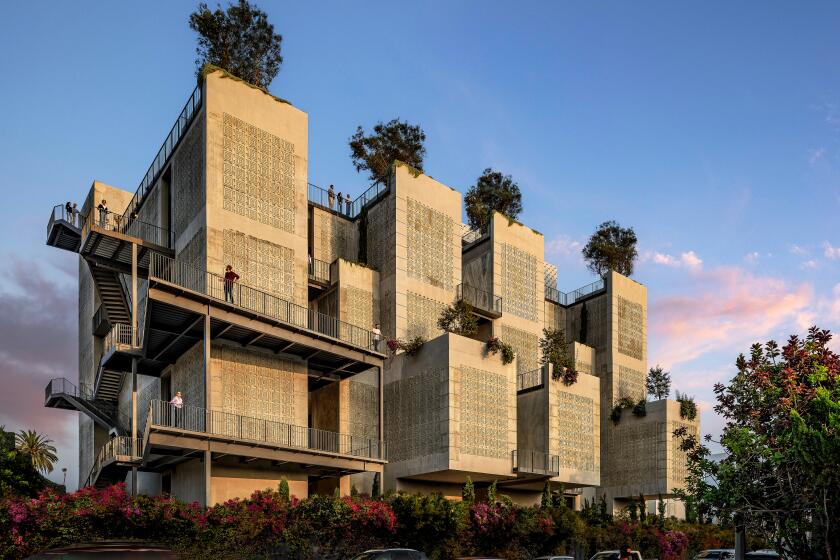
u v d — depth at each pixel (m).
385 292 46.34
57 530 23.66
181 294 30.66
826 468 17.06
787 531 18.86
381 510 30.64
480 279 53.38
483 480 45.41
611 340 62.34
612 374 61.59
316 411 43.81
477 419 42.75
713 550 29.34
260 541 27.92
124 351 32.19
